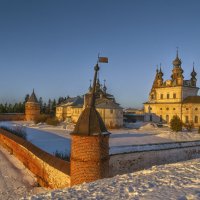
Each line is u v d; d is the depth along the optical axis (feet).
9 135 143.23
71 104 335.47
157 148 92.53
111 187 39.11
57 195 37.22
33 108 379.14
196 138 172.76
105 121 246.47
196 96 270.26
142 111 358.84
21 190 78.95
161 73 318.65
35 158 94.84
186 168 49.11
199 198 30.01
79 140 61.52
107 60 66.80
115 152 80.69
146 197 32.09
